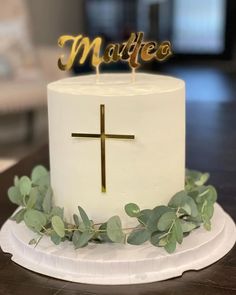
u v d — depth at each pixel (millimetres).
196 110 1018
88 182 444
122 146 431
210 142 820
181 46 2977
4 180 662
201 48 2969
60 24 2207
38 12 2039
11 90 1463
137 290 407
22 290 412
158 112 434
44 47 1801
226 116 968
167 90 437
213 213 497
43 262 444
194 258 444
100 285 414
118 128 428
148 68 2480
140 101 425
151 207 452
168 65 2902
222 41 2934
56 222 433
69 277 423
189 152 776
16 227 493
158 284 414
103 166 436
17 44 1663
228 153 767
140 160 437
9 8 1688
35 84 1518
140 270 424
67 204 463
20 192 485
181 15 2900
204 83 2527
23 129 1833
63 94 436
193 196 471
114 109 424
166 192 457
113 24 2549
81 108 429
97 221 451
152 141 437
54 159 468
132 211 433
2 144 1727
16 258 456
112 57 474
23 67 1627
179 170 468
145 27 2686
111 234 424
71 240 451
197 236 463
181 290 408
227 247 466
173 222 428
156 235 432
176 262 434
